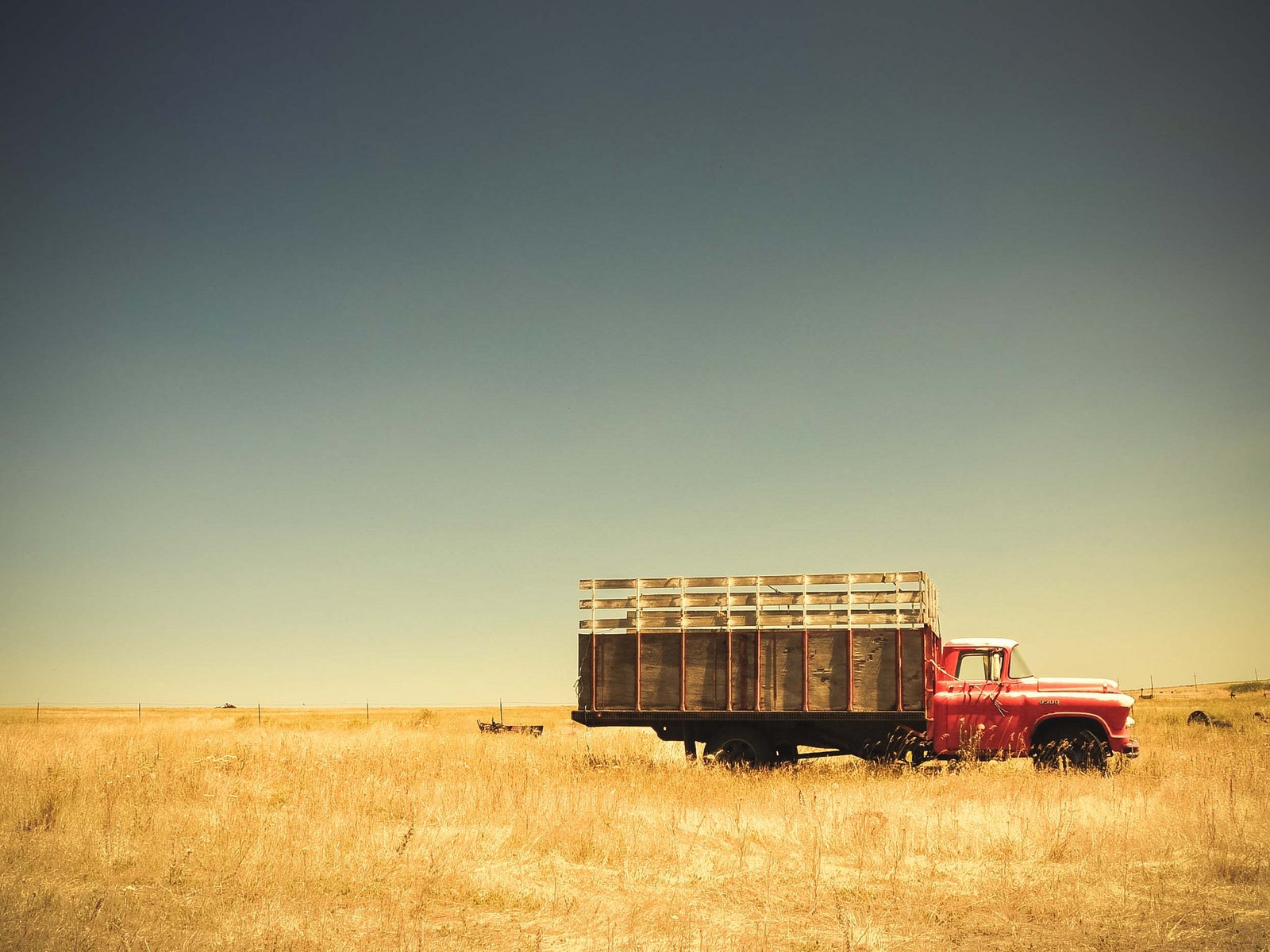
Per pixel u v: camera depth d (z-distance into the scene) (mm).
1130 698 17016
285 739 23891
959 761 17328
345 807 12984
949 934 7457
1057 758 16750
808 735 18719
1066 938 7297
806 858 9781
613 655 19500
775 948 7172
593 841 10555
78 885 8891
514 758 19312
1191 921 7621
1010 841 10219
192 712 84688
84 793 13422
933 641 18672
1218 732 25219
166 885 8891
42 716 67312
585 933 7613
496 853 10352
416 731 34469
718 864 9742
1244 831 10180
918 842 10438
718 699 18828
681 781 15320
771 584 18844
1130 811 11453
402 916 7887
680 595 19281
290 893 8633
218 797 13250
